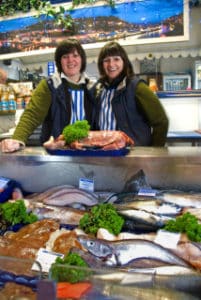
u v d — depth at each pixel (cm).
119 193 160
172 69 421
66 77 228
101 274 89
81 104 230
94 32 340
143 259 115
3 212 145
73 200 157
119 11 329
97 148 150
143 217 137
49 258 110
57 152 155
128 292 85
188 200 147
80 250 115
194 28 378
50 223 139
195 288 88
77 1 335
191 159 150
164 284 88
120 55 214
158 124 218
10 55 371
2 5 358
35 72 428
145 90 213
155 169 162
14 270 93
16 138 202
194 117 355
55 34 351
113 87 223
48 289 76
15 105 365
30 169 175
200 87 378
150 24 326
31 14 353
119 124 221
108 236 128
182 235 126
